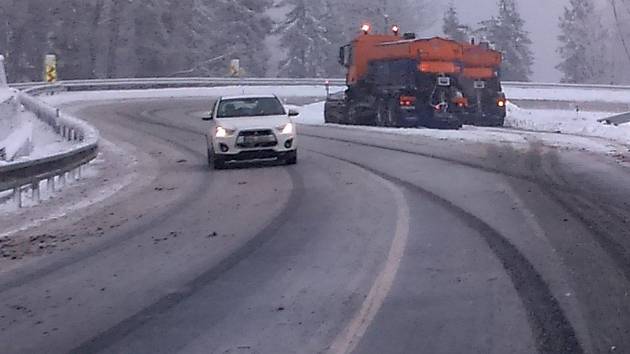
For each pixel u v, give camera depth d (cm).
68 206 1650
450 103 3356
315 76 9262
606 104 5522
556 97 5672
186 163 2405
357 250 1050
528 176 1695
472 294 823
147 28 8181
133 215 1477
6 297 916
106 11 8256
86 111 4684
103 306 855
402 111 3334
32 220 1488
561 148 2319
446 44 3353
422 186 1598
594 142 2523
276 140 2117
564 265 927
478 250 1017
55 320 812
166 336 737
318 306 805
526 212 1270
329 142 2742
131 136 3362
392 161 2072
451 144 2481
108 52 8306
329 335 712
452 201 1400
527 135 2842
